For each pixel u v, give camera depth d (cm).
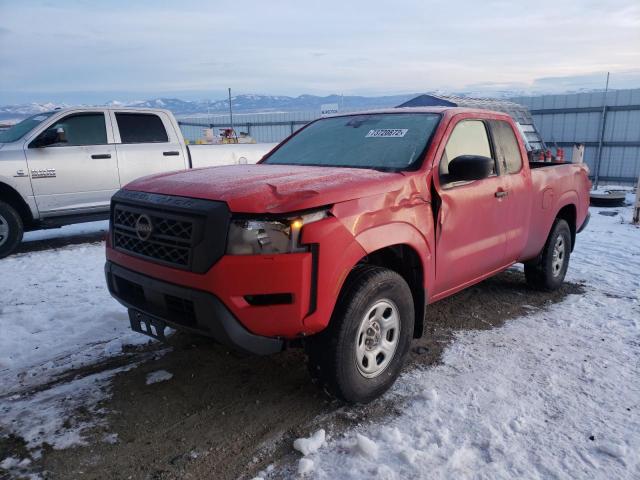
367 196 298
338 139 414
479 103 1850
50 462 260
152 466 258
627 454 267
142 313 309
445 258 362
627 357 384
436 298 377
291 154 420
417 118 399
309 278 269
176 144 885
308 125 472
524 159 457
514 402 317
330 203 278
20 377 353
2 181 720
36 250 769
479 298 523
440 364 371
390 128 398
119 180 823
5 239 717
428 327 443
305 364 371
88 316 464
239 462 262
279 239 263
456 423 294
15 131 805
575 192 551
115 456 265
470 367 366
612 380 347
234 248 261
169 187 307
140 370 363
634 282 584
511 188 429
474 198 382
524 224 458
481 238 399
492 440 278
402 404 316
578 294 540
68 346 404
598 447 272
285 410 310
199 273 266
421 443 275
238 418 302
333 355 286
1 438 279
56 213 777
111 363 374
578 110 1998
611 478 249
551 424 294
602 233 895
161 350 396
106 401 321
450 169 349
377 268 308
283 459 264
